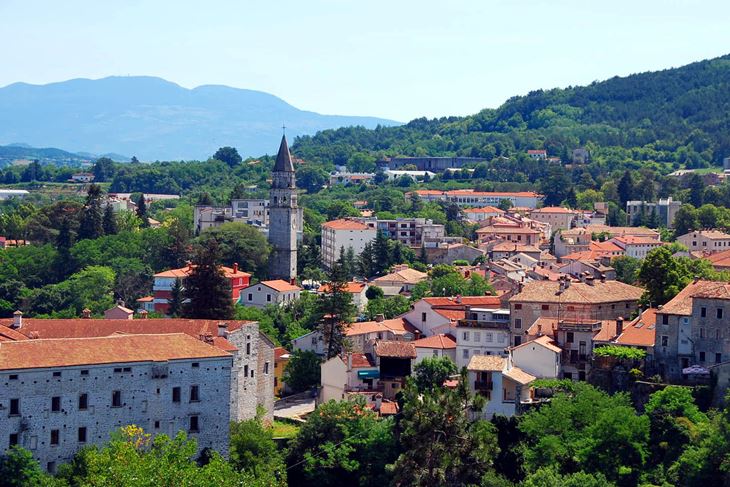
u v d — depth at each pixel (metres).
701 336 199.38
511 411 199.88
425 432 161.25
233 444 186.25
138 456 157.25
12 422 165.50
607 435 183.88
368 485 188.38
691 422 186.50
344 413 198.50
